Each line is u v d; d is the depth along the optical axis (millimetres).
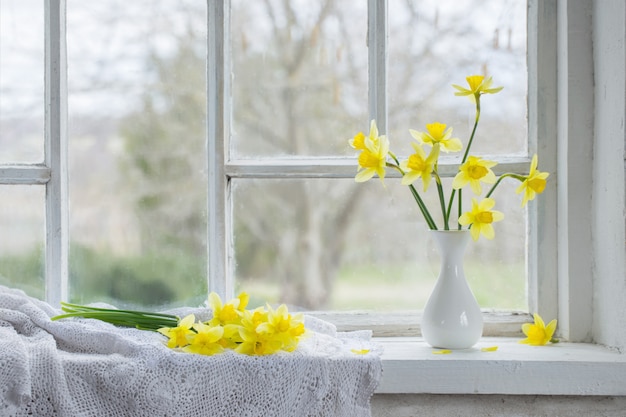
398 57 1315
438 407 1112
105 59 1317
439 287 1168
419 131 1312
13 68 1312
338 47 1317
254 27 1316
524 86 1303
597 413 1105
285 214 1314
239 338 1037
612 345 1166
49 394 911
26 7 1312
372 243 1312
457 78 1312
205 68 1316
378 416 1112
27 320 1062
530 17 1291
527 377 1074
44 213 1307
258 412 970
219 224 1298
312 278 1315
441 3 1311
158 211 1317
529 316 1289
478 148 1310
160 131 1317
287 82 1314
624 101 1122
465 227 1300
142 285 1319
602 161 1187
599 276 1206
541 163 1271
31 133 1313
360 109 1315
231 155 1315
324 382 993
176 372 946
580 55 1216
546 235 1272
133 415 933
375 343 1142
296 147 1316
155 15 1318
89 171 1315
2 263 1300
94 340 1022
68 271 1310
